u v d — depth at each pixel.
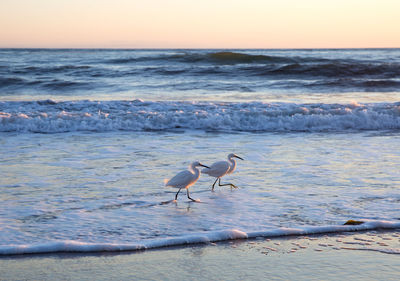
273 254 5.35
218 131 15.16
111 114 16.88
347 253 5.38
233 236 5.85
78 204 7.23
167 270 4.89
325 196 7.75
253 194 7.94
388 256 5.29
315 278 4.71
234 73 37.88
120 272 4.83
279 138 13.83
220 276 4.76
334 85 29.84
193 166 7.95
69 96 25.55
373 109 17.62
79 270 4.87
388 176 9.10
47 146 12.18
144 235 5.88
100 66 47.00
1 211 6.83
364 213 6.83
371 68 37.72
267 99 23.28
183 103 19.02
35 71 39.16
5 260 5.09
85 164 10.03
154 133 14.62
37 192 7.89
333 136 14.23
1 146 12.12
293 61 50.47
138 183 8.57
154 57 50.59
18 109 17.70
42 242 5.58
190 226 6.24
